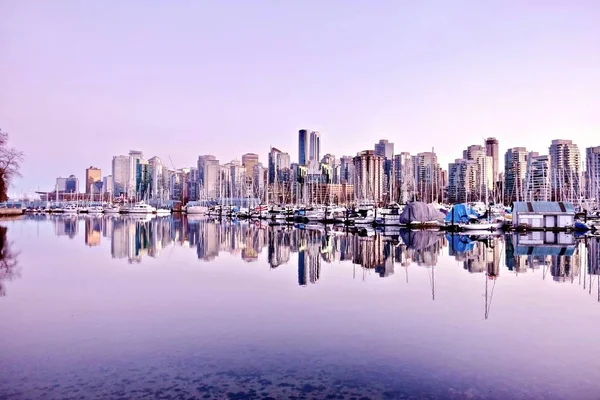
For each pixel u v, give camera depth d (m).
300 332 18.66
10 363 15.13
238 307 23.00
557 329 19.28
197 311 22.09
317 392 12.99
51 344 17.06
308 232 80.81
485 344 17.22
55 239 60.72
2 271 33.91
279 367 14.84
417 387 13.35
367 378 13.98
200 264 38.88
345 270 35.81
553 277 32.62
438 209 95.69
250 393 12.91
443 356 15.90
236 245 56.28
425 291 27.34
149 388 13.23
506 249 51.75
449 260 41.91
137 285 28.80
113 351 16.31
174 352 16.22
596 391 13.12
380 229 87.62
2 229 79.44
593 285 29.45
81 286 28.23
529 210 79.44
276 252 48.59
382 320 20.59
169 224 106.00
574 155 183.00
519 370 14.66
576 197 126.88
